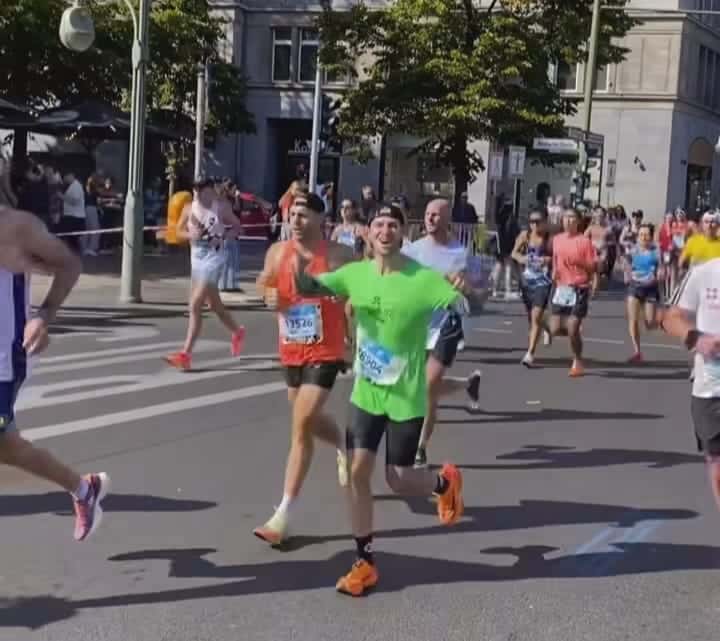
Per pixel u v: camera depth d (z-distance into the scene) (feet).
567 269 44.70
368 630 17.44
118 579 19.45
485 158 143.84
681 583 20.04
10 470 26.27
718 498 20.38
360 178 154.20
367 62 134.21
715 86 169.68
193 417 33.04
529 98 93.66
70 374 39.73
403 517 23.70
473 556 21.25
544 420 35.12
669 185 155.02
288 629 17.39
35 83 96.94
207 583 19.34
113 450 28.63
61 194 84.38
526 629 17.66
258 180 161.58
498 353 50.93
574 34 94.89
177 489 25.23
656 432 33.73
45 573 19.66
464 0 92.79
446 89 94.48
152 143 114.83
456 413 35.73
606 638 17.42
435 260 27.30
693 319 20.01
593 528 23.32
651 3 152.35
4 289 17.31
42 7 88.89
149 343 48.16
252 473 26.78
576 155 103.55
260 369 41.96
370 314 19.02
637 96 153.99
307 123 161.79
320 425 22.89
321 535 22.13
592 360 50.06
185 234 41.22
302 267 21.35
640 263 49.49
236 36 157.48
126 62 101.35
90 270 76.13
